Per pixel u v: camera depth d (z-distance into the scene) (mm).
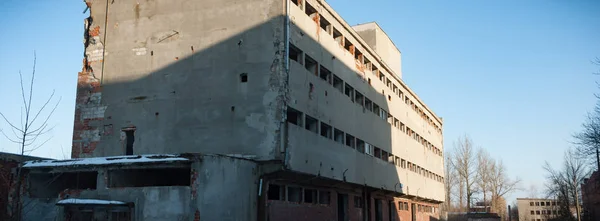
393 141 39219
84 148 26219
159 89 25344
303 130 24484
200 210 18438
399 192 39312
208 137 23844
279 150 22484
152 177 22953
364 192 34750
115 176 20750
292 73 24031
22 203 20688
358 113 32312
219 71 24438
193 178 18719
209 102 24234
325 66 28000
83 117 26625
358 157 31328
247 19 24562
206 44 25000
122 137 25531
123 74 26297
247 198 21344
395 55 45844
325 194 29484
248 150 23031
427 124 52031
